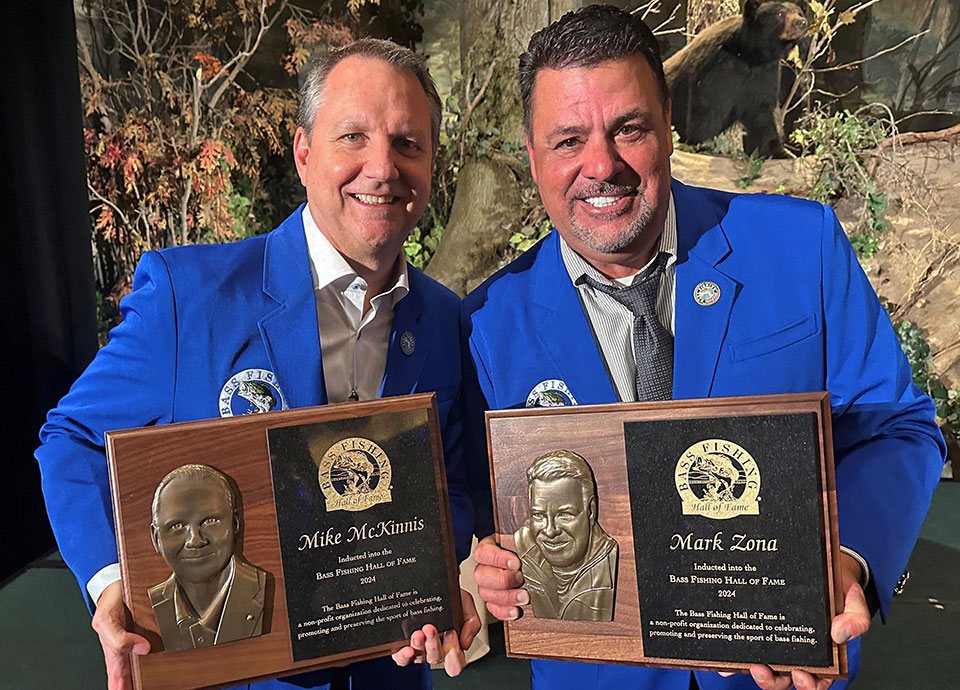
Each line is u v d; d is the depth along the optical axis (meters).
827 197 3.73
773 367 1.27
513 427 1.14
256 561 1.09
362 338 1.38
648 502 1.09
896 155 3.66
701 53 3.70
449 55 3.86
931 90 3.59
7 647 2.67
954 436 3.77
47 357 3.55
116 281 4.03
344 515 1.11
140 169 3.98
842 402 1.29
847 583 1.07
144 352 1.25
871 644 2.49
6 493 3.42
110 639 1.03
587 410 1.11
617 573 1.11
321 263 1.34
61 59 3.56
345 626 1.12
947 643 2.47
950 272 3.68
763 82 3.68
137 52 3.89
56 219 3.59
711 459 1.06
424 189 1.32
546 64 1.22
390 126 1.25
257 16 3.87
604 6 1.22
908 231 3.70
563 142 1.22
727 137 3.75
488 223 3.94
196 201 4.02
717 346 1.28
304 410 1.10
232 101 3.94
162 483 1.06
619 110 1.17
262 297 1.31
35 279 3.49
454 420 1.49
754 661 1.06
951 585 2.82
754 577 1.05
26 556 3.49
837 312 1.29
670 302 1.35
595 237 1.23
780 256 1.32
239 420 1.08
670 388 1.32
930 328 3.73
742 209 1.38
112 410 1.25
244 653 1.09
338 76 1.27
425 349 1.42
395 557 1.13
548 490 1.12
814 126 3.69
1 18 3.28
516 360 1.37
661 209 1.24
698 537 1.07
